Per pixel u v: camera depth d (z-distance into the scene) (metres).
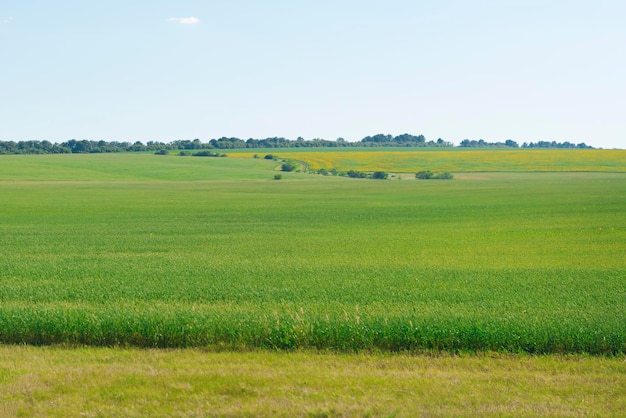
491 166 140.25
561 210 52.88
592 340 11.41
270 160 158.50
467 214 51.09
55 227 42.59
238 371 10.09
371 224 44.00
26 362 10.84
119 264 24.25
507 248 30.25
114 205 63.53
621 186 86.31
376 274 21.08
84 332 12.47
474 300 16.34
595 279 19.94
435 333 11.86
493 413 8.29
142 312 13.98
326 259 26.28
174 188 94.12
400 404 8.61
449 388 9.22
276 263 24.72
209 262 25.05
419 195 77.50
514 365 10.55
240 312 14.17
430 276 20.62
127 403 8.78
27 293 17.50
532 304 15.66
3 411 8.53
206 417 8.30
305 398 8.89
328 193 83.38
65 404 8.77
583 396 8.92
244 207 61.16
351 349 11.65
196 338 12.23
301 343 11.97
